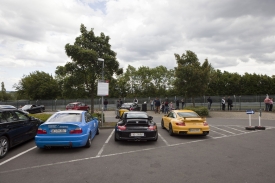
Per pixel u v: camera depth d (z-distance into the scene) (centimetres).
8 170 495
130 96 5638
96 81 1556
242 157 603
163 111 2355
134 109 2039
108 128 1184
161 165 531
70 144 629
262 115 1944
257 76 5225
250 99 2419
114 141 832
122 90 5734
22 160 574
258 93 5094
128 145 762
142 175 461
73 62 1449
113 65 1434
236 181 425
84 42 1405
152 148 718
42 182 422
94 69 1369
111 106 3145
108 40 1520
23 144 775
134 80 5884
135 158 594
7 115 668
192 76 1980
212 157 605
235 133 1031
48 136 624
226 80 5212
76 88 1580
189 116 967
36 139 621
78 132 641
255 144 782
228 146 750
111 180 433
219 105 2517
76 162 555
